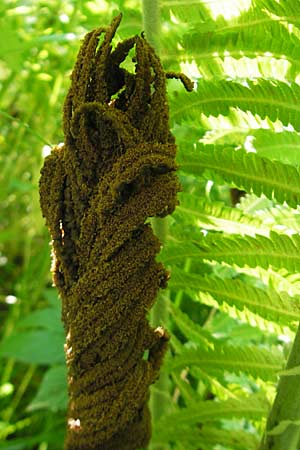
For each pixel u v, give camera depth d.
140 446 0.37
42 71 0.54
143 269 0.34
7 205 0.76
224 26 0.38
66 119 0.34
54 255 0.35
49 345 0.54
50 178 0.35
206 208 0.40
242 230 0.40
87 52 0.33
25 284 0.67
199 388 0.48
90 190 0.34
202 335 0.42
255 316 0.41
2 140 0.64
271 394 0.41
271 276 0.40
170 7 0.38
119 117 0.33
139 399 0.35
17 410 0.65
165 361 0.42
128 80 0.34
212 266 0.48
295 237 0.37
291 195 0.37
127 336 0.34
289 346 0.41
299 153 0.40
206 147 0.38
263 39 0.37
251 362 0.41
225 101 0.38
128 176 0.33
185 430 0.43
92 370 0.35
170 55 0.39
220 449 0.46
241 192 0.47
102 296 0.34
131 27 0.40
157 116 0.33
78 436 0.36
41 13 0.55
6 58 0.51
